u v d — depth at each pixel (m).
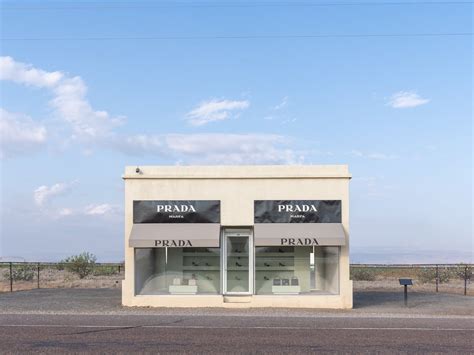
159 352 11.79
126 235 22.77
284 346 12.59
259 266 22.88
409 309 21.78
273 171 22.84
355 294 29.12
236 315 19.31
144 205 22.83
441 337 14.03
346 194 22.72
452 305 23.39
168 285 22.77
